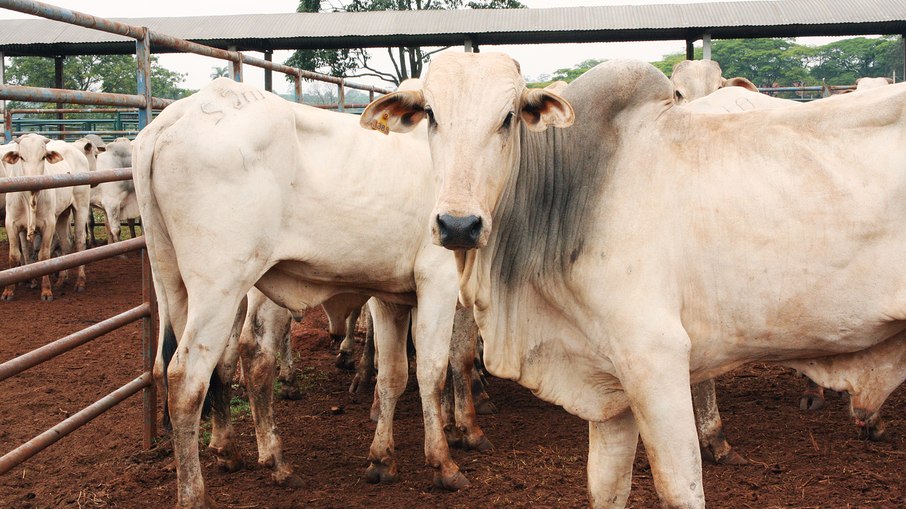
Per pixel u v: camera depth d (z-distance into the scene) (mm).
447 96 2791
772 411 5738
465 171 2703
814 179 2803
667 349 2740
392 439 4719
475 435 5164
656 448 2760
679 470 2734
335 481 4711
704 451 4762
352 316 7137
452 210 2631
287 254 4082
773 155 2863
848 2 18328
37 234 11656
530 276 3043
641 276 2783
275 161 3951
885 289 2750
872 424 4996
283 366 6301
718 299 2859
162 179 3865
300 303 4410
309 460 5039
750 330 2889
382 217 4332
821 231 2775
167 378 3902
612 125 2936
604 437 3213
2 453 5000
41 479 4660
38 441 4125
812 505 4105
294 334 7914
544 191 2994
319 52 26484
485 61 2854
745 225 2814
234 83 4031
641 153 2889
